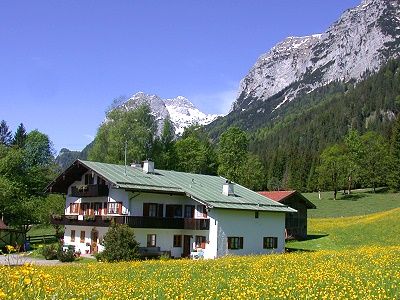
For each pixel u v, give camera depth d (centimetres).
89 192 5125
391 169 12269
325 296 1581
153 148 8619
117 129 8119
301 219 6462
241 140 10938
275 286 1853
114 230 4031
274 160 18412
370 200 11200
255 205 5288
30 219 7100
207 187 5488
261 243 5259
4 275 1091
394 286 1853
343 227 6756
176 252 5019
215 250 4769
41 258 4562
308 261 3080
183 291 1734
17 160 7700
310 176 15050
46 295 978
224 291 1738
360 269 2527
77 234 5378
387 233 5934
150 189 4766
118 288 1709
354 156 12488
